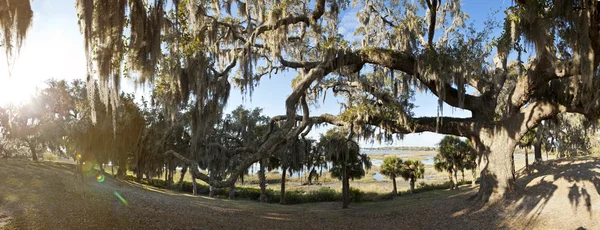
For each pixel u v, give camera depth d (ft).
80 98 61.72
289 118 40.24
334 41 46.09
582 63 29.89
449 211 49.75
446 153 99.04
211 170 79.15
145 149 57.21
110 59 26.27
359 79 60.59
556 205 42.37
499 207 45.98
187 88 38.52
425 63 45.93
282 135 38.19
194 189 88.99
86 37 21.26
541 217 40.22
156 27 26.94
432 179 165.27
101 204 40.09
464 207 49.93
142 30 25.53
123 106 40.52
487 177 50.14
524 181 55.57
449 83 49.34
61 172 53.98
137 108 44.37
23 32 20.45
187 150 74.02
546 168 67.10
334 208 72.69
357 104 60.13
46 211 33.99
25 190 39.37
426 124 55.62
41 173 49.19
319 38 46.29
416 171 99.40
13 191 38.32
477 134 52.24
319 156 89.04
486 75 55.21
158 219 38.83
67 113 64.69
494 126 50.93
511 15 34.53
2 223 29.27
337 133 74.59
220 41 49.42
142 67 29.14
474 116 53.31
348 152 74.43
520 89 46.78
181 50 35.76
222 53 52.06
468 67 45.68
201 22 43.55
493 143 50.29
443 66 44.98
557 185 48.21
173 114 41.37
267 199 95.45
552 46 34.60
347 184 76.38
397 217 51.26
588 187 45.24
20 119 65.41
